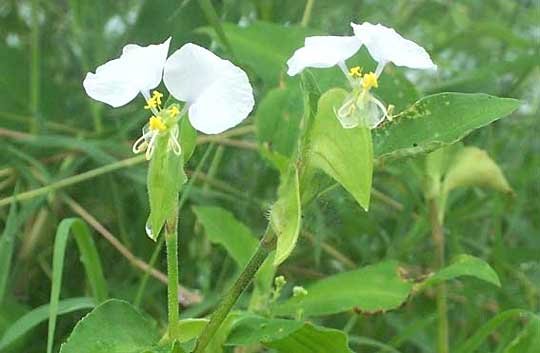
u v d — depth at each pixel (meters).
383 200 0.41
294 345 0.24
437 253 0.33
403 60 0.21
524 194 0.40
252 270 0.23
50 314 0.29
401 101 0.31
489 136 0.41
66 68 0.47
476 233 0.44
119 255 0.39
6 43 0.45
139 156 0.37
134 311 0.23
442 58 0.51
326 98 0.22
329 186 0.22
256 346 0.29
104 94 0.21
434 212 0.33
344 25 0.48
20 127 0.43
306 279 0.39
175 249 0.22
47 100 0.44
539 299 0.39
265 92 0.38
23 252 0.37
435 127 0.23
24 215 0.35
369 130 0.22
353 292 0.29
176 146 0.21
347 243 0.41
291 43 0.36
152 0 0.42
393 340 0.33
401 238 0.39
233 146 0.40
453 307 0.40
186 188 0.35
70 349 0.23
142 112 0.40
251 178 0.42
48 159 0.40
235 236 0.32
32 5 0.42
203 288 0.36
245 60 0.36
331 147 0.22
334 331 0.23
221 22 0.38
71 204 0.37
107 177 0.40
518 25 0.54
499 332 0.37
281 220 0.22
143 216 0.38
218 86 0.21
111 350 0.23
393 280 0.29
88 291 0.36
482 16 0.53
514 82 0.47
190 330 0.24
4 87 0.43
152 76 0.21
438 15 0.53
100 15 0.44
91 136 0.41
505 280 0.38
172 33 0.42
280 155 0.32
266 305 0.29
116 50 0.43
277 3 0.45
